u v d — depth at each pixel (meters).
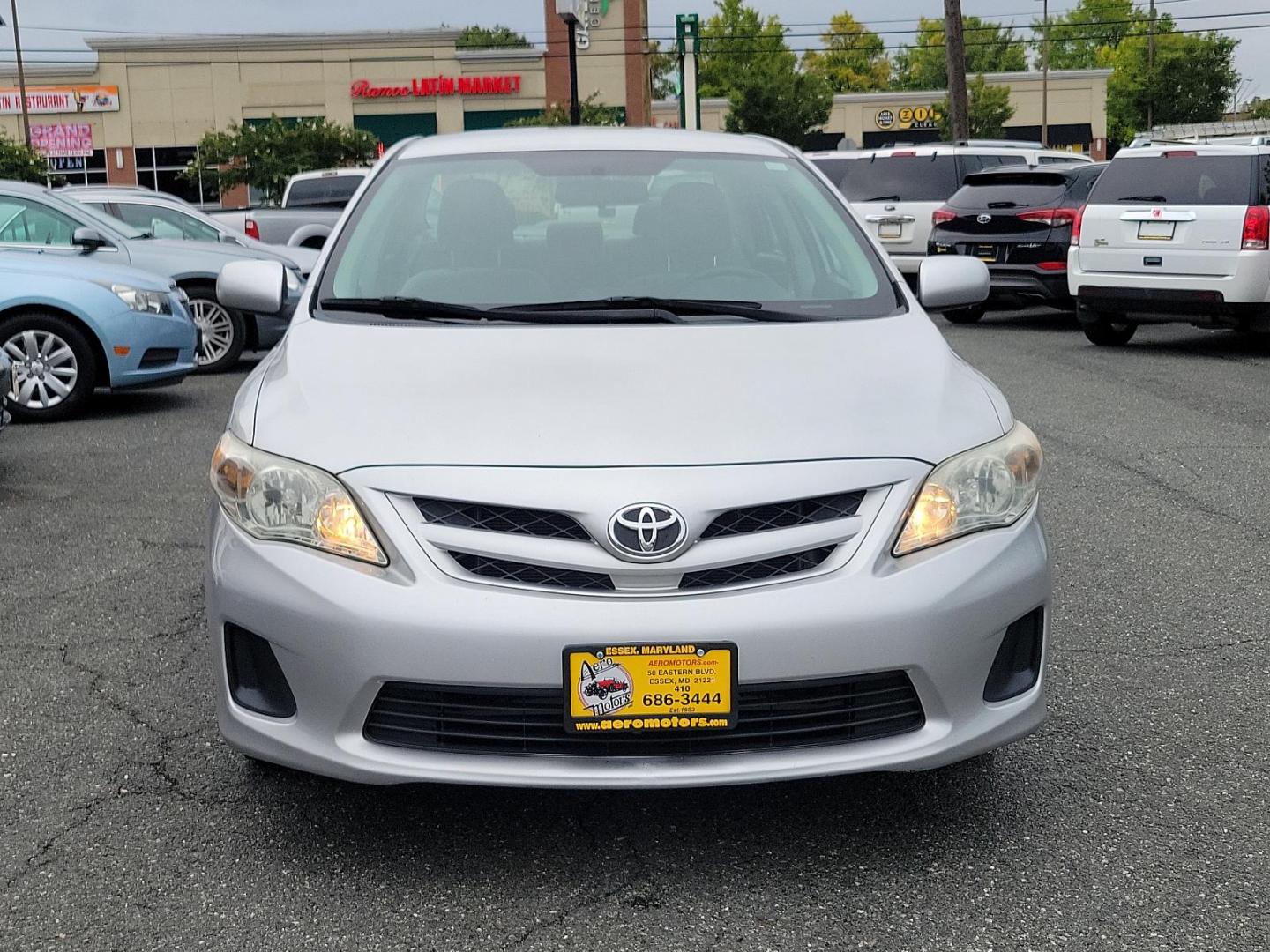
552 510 2.79
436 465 2.86
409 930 2.73
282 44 51.59
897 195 17.14
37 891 2.90
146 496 6.72
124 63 51.00
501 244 4.05
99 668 4.27
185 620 4.77
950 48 28.72
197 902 2.85
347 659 2.78
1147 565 5.38
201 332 11.44
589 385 3.14
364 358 3.37
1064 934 2.70
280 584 2.86
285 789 3.39
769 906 2.82
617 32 53.34
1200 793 3.35
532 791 3.36
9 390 6.91
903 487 2.91
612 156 4.45
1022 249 14.51
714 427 2.95
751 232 4.14
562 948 2.67
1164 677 4.16
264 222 16.64
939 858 3.02
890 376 3.26
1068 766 3.51
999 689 3.01
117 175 51.50
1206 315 11.55
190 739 3.71
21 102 49.41
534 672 2.73
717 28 83.31
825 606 2.77
